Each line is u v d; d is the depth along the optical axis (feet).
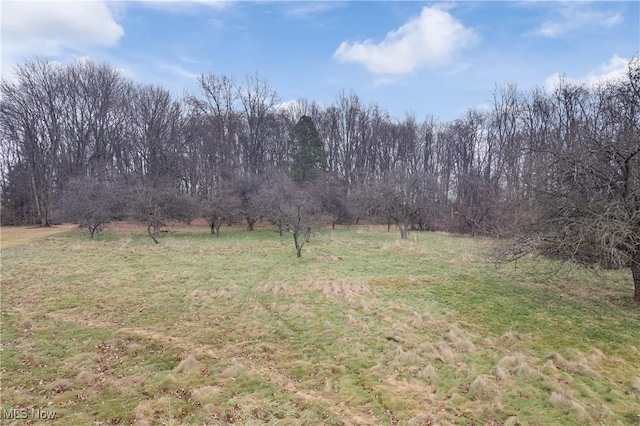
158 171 120.67
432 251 62.28
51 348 23.84
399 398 17.84
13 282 39.91
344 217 113.70
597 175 28.89
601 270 40.78
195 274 43.93
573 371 20.57
